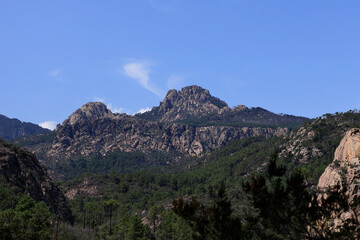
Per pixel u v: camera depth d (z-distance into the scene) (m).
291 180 29.67
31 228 112.31
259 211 29.89
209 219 30.30
